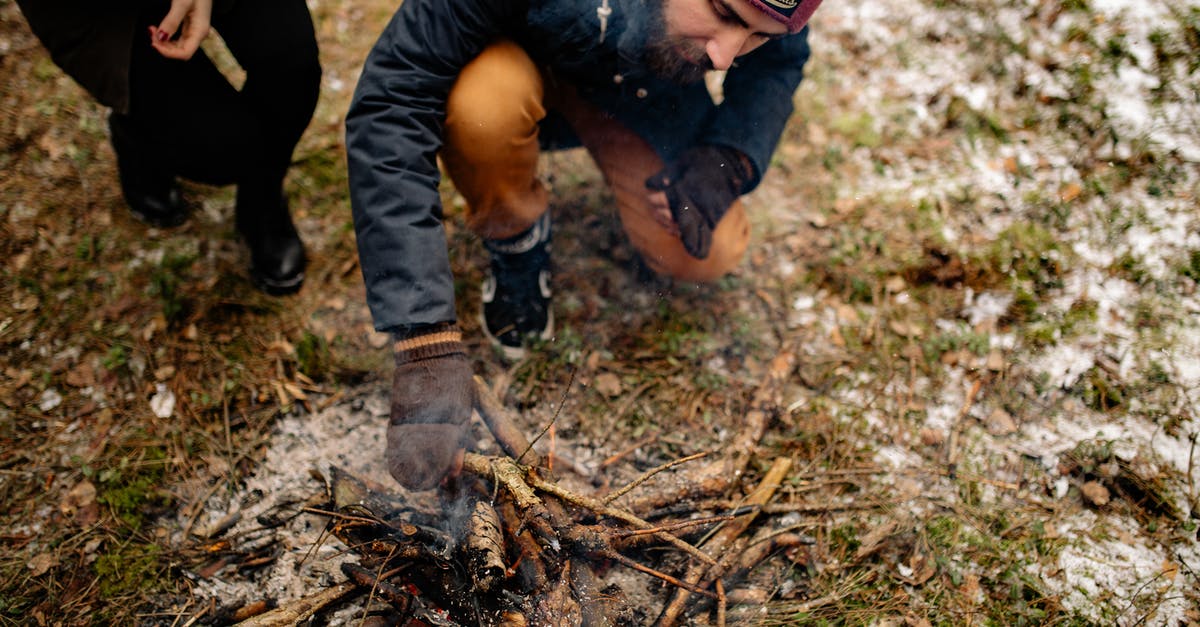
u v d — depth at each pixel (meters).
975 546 2.03
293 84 2.03
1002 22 3.02
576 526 1.74
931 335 2.46
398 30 1.76
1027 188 2.72
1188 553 2.02
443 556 1.72
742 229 2.37
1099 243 2.59
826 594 1.95
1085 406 2.30
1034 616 1.91
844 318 2.51
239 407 2.28
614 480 2.15
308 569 1.96
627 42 1.85
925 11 3.10
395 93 1.73
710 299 2.56
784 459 2.18
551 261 2.63
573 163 2.86
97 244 2.54
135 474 2.14
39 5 1.84
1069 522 2.08
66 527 2.04
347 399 2.31
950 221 2.67
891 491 2.14
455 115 1.86
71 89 2.83
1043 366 2.38
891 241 2.65
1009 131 2.85
